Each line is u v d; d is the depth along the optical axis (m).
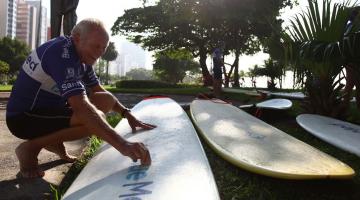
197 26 27.44
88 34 2.22
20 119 2.44
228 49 25.38
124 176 2.07
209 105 5.54
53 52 2.22
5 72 46.69
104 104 2.89
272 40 5.17
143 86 28.25
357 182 2.62
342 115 4.99
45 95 2.40
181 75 60.25
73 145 3.60
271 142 3.18
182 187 1.87
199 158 2.37
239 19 22.19
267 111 5.83
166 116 3.96
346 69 4.87
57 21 7.39
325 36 4.64
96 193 1.86
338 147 3.58
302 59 4.69
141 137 2.94
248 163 2.53
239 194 2.43
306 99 5.26
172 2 24.81
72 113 2.51
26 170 2.55
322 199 2.33
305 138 4.29
